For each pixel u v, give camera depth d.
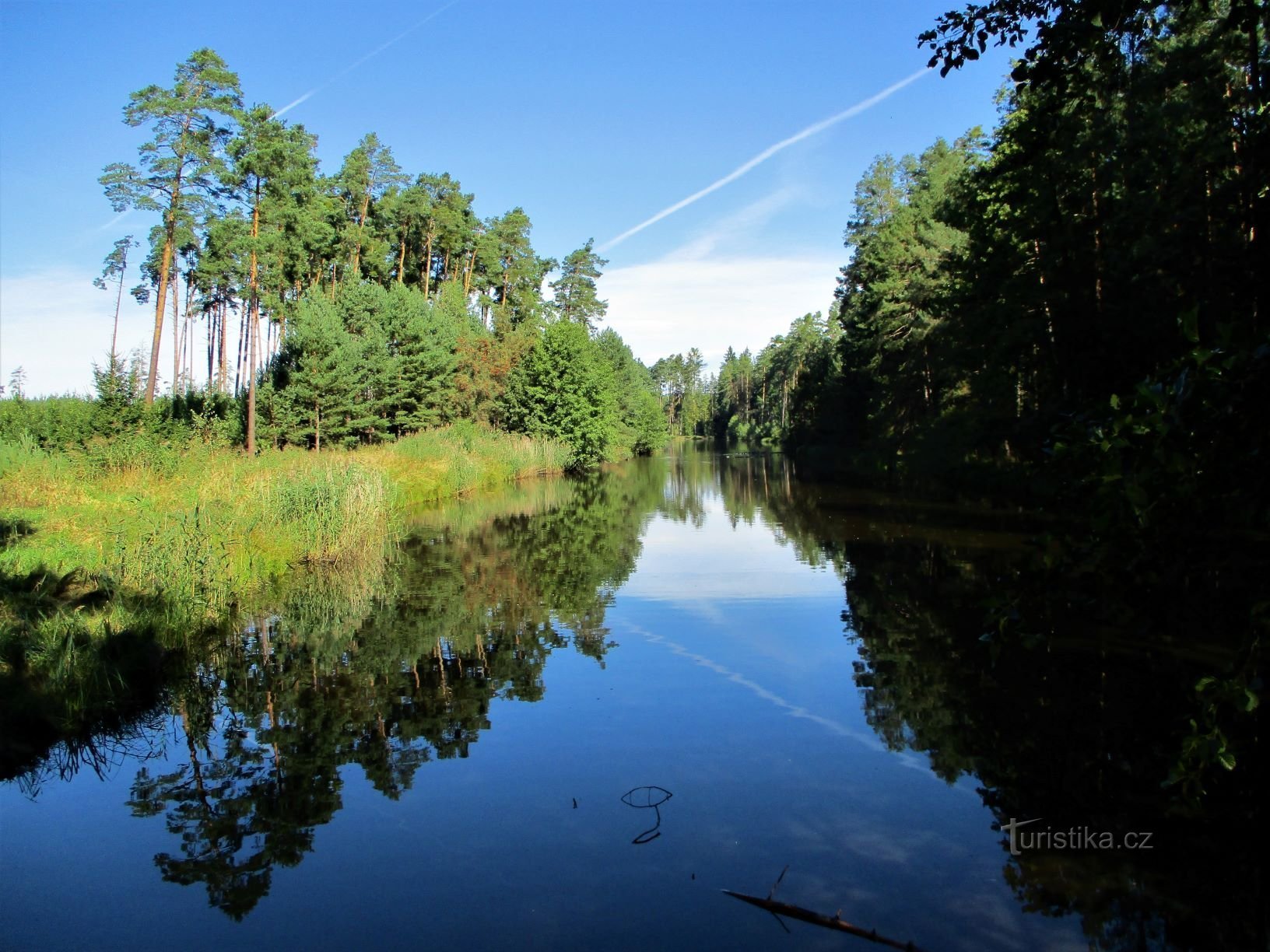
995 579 13.33
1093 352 17.83
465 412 44.66
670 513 25.50
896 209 43.25
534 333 50.38
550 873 5.38
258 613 12.40
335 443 34.28
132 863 5.69
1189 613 9.48
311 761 7.26
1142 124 15.12
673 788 6.56
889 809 6.12
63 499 16.86
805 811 6.11
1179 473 3.17
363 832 5.99
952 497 25.45
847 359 46.31
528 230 57.16
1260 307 9.25
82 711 7.72
